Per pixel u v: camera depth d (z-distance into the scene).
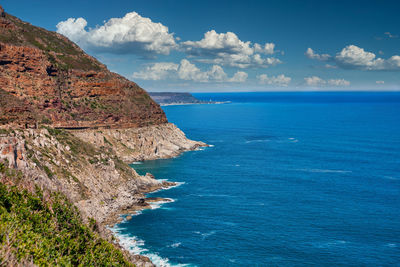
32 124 93.12
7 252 21.08
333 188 108.94
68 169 85.38
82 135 146.88
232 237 72.19
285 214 85.56
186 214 85.06
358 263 62.25
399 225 79.12
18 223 27.06
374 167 138.62
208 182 116.06
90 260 30.50
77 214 37.06
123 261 35.38
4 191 30.20
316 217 83.69
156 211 87.06
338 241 70.81
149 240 70.31
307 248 67.62
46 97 141.38
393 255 65.12
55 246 28.47
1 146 67.75
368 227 77.94
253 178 121.50
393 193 103.62
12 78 131.62
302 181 117.25
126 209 88.00
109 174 98.38
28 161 74.31
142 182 108.12
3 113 88.50
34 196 33.12
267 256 64.44
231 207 90.44
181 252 65.50
